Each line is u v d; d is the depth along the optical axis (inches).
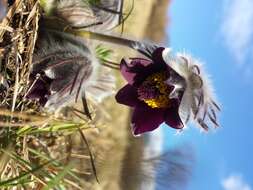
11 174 6.0
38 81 6.0
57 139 7.2
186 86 5.7
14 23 5.8
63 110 7.0
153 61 5.9
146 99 5.9
